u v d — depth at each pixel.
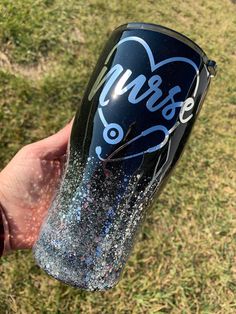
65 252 0.21
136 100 0.19
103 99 0.19
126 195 0.20
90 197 0.20
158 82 0.19
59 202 0.21
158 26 0.19
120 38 0.20
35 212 0.28
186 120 0.20
